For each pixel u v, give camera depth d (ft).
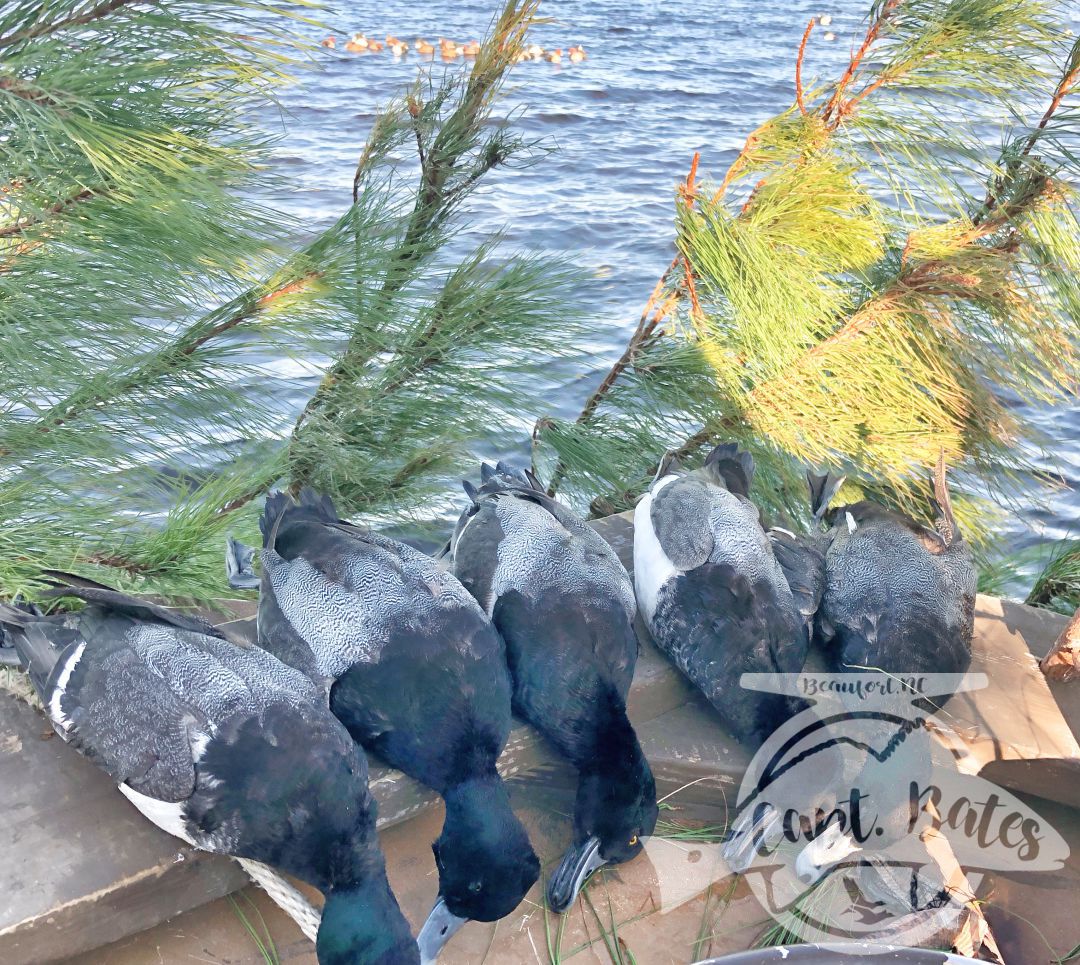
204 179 8.36
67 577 9.36
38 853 8.19
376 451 12.95
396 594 9.33
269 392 11.35
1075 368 13.23
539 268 12.92
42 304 8.84
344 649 9.05
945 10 12.69
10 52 7.92
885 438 13.60
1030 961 9.20
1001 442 13.96
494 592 9.99
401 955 7.81
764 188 13.23
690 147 56.70
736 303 12.69
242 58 8.27
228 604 11.78
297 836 7.89
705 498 11.04
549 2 102.01
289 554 9.91
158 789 7.83
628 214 44.27
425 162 12.62
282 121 9.53
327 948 7.84
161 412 10.26
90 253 8.77
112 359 9.77
